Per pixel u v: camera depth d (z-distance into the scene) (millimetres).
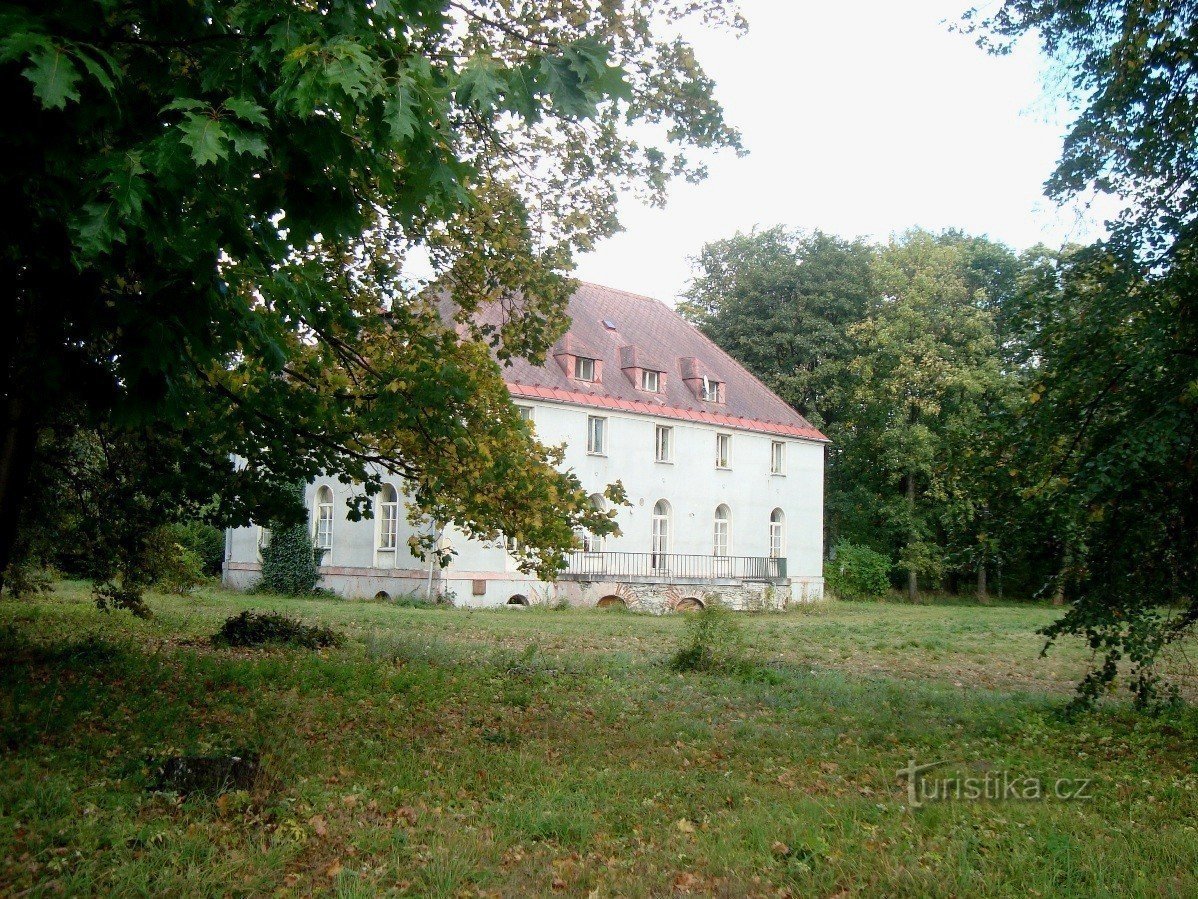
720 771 7855
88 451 13297
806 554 42031
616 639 19297
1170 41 8844
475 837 5633
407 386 9945
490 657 14758
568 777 7297
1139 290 9055
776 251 51500
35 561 15320
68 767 6445
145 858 4914
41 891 4379
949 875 5203
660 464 35719
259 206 5258
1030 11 9766
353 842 5445
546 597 31188
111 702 8766
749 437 39594
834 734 9508
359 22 4863
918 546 45781
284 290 6953
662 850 5605
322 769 7023
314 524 34344
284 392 9945
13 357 7266
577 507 10547
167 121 5004
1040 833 6051
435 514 11211
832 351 48281
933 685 13562
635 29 8945
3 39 3990
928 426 46000
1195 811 6855
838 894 5020
